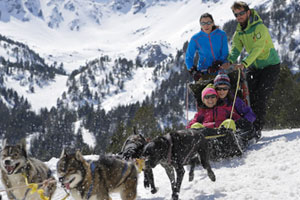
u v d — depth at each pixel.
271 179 6.22
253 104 9.29
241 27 8.80
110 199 5.41
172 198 6.02
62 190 6.98
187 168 8.18
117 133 29.88
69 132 162.00
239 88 8.91
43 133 169.12
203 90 8.58
